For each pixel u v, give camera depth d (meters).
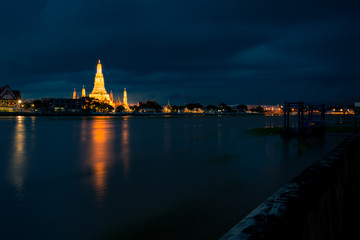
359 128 35.84
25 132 60.69
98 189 15.24
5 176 18.72
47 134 55.75
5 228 10.20
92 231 9.91
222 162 22.89
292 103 38.91
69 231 9.92
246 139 40.88
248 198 13.25
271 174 18.20
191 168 20.70
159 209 11.91
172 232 9.70
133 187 15.53
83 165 22.69
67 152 30.55
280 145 31.42
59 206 12.54
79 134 55.72
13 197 13.95
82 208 12.22
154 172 19.50
